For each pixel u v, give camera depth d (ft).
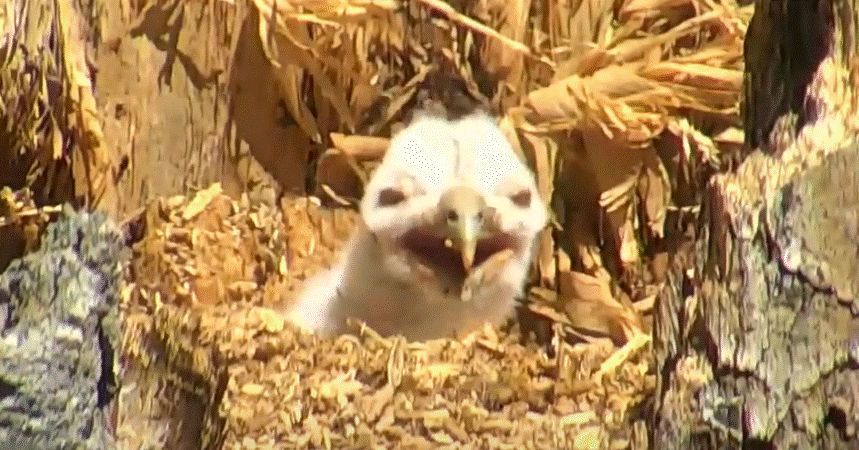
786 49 10.53
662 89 16.48
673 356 11.04
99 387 11.83
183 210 15.33
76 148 12.60
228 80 16.78
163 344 13.41
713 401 10.30
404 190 14.21
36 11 12.44
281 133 17.34
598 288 16.47
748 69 10.98
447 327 14.82
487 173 14.37
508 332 15.57
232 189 16.98
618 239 16.71
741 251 10.16
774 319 10.00
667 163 16.61
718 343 10.25
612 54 16.89
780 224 9.98
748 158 10.62
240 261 15.42
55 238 11.65
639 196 16.76
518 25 17.51
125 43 15.81
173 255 14.64
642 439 12.08
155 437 13.14
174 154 16.24
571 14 17.35
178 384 13.24
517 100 17.38
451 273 14.15
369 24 17.24
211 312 13.57
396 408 12.35
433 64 17.53
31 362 11.21
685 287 11.14
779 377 9.96
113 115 15.58
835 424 9.78
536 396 12.71
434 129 15.16
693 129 16.30
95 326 11.62
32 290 11.45
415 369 12.68
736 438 10.14
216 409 12.57
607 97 16.57
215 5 16.56
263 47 16.79
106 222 12.02
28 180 12.71
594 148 16.83
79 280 11.53
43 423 11.18
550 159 16.76
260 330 13.10
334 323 14.80
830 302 9.82
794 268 9.89
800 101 10.36
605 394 12.75
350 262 14.73
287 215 17.02
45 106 12.55
